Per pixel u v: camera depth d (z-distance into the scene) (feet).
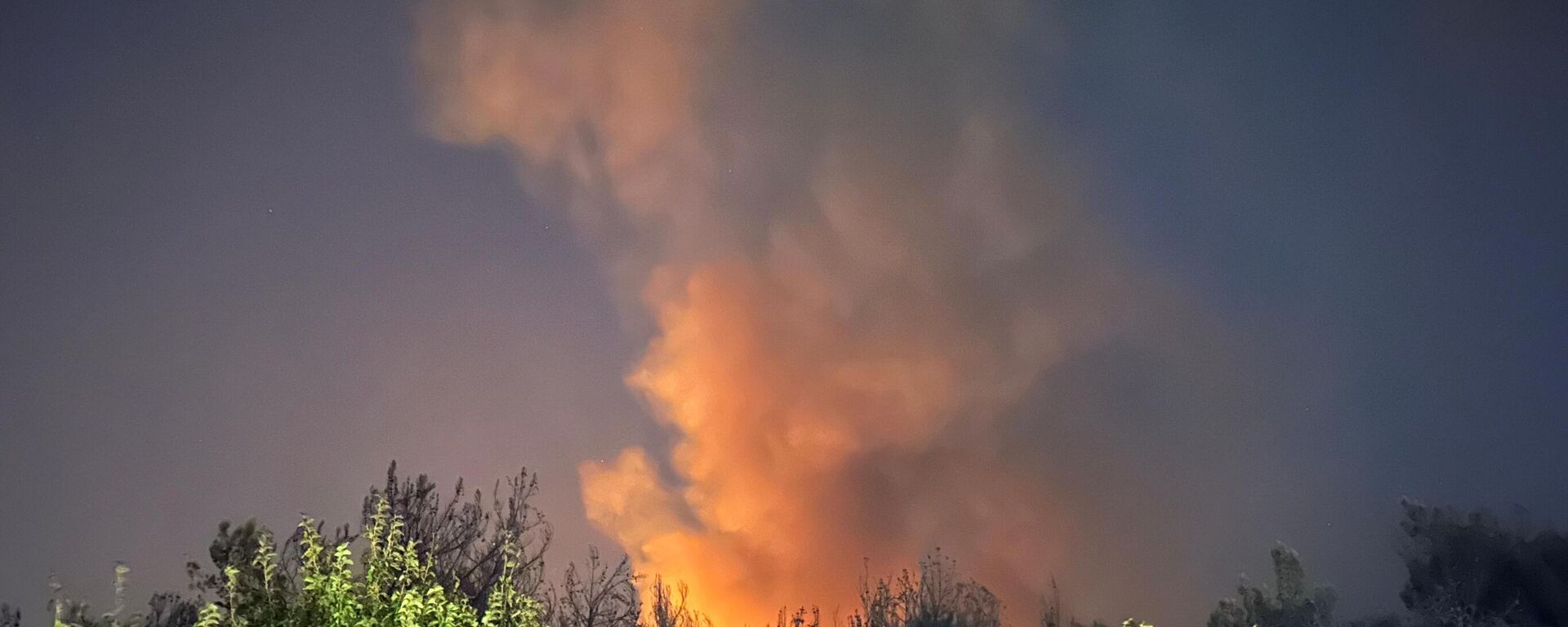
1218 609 103.45
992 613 98.53
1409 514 102.53
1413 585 100.83
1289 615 98.99
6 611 50.08
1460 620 94.12
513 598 44.29
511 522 65.51
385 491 61.62
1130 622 50.49
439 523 62.23
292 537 40.19
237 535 33.81
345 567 34.17
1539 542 97.19
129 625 32.32
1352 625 105.29
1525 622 92.84
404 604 35.12
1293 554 102.73
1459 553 98.17
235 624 31.17
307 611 32.27
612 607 73.82
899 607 96.53
